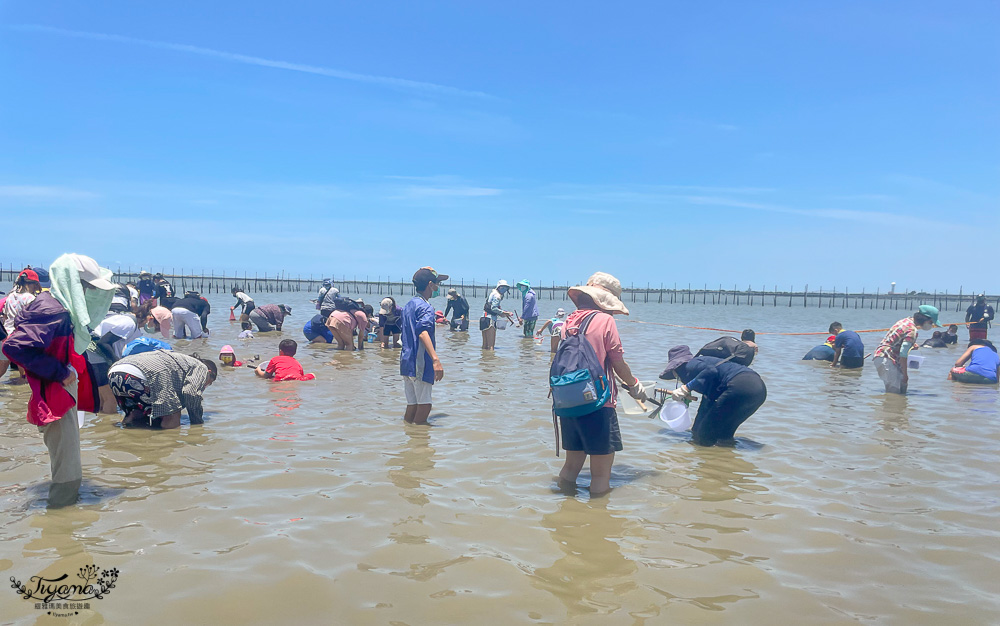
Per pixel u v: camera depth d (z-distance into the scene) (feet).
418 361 21.50
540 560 11.14
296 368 30.63
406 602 9.51
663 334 66.59
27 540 11.44
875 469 17.30
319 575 10.31
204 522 12.51
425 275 22.04
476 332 62.85
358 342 44.55
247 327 54.13
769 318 118.62
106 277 15.03
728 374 19.51
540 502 14.23
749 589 10.18
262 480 15.25
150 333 47.57
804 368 39.60
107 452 17.49
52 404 13.39
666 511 13.76
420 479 15.66
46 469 15.60
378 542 11.73
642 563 11.09
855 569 11.00
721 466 17.49
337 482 15.24
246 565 10.61
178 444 18.49
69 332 13.71
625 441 20.56
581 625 8.94
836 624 9.11
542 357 42.06
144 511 13.03
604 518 13.28
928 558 11.50
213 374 22.95
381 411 23.75
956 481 16.28
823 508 14.12
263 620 8.89
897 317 137.80
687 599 9.80
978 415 24.98
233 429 20.47
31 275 23.58
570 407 14.47
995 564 11.28
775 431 21.98
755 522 13.19
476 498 14.38
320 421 21.84
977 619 9.30
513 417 23.13
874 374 36.99
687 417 19.12
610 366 15.43
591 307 15.83
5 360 14.30
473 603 9.52
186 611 9.09
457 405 25.31
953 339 56.13
